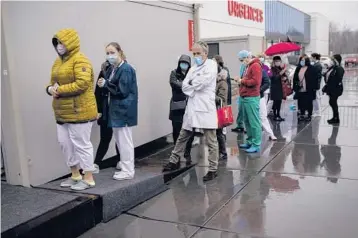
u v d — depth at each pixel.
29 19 4.06
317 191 4.57
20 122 4.00
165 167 5.25
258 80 6.24
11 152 4.08
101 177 4.59
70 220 3.50
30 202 3.64
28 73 4.07
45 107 4.27
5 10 3.78
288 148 6.79
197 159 6.12
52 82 3.86
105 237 3.56
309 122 9.49
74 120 3.79
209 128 4.95
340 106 12.45
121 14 5.45
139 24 5.83
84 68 3.67
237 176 5.26
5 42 3.81
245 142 7.31
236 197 4.46
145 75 6.02
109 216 3.93
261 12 18.80
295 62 20.48
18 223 3.15
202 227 3.71
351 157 6.07
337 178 5.04
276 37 26.70
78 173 4.20
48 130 4.33
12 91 3.90
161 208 4.22
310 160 5.97
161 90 6.46
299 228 3.60
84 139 3.92
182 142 5.24
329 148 6.71
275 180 5.04
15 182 4.14
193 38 7.36
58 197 3.79
